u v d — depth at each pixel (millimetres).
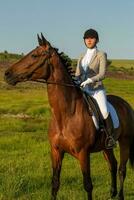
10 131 22516
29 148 16844
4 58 74938
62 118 8656
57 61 8648
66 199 9812
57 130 8703
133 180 11977
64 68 8781
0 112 32844
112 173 10430
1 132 21938
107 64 9406
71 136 8617
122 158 10305
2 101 39875
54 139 8773
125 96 50500
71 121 8664
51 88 8695
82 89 9203
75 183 11328
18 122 25609
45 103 38219
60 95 8664
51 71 8656
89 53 9477
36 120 27562
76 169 12891
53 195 8875
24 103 38000
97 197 10258
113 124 9609
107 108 9359
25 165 13281
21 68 8438
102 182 11633
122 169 10234
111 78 85188
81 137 8688
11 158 14648
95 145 9172
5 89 53375
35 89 55000
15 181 10844
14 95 46219
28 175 11750
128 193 10812
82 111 8820
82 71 9492
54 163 8875
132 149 10562
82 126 8719
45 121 27156
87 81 9070
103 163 14031
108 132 9375
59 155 8867
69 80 8836
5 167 12867
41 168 12727
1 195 9914
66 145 8703
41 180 11367
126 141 10312
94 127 8922
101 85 9445
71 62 9102
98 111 9180
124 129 10164
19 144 17656
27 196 10039
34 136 20172
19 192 10305
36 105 36125
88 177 8727
